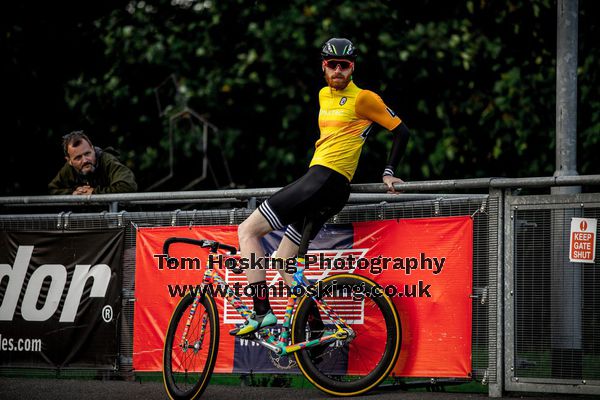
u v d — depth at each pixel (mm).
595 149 27875
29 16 29000
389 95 27828
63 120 29391
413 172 27859
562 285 13250
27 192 29922
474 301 13781
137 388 15352
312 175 13578
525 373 13398
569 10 15070
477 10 28734
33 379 16516
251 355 15031
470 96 27906
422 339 14000
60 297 16547
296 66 26984
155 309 15820
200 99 27547
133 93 28250
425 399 13445
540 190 26500
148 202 16656
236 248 15297
